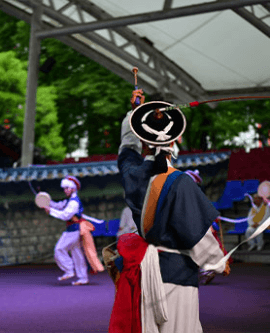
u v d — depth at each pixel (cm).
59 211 941
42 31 1752
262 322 585
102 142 2688
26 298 785
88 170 1454
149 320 265
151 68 1952
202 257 264
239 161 1664
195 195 266
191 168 1446
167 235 268
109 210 1452
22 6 1834
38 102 2553
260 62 1888
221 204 1558
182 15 1544
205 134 2500
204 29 1738
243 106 2517
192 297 268
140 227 276
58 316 635
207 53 1883
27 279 1038
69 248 955
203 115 2519
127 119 302
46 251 1411
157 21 1730
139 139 299
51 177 1418
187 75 2059
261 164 1627
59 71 2595
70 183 954
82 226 948
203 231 262
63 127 2748
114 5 1711
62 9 1759
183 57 1950
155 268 266
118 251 278
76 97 2592
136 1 1655
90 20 1852
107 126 2566
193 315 268
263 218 1305
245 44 1786
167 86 2009
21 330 552
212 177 1432
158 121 276
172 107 277
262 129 2561
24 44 2708
